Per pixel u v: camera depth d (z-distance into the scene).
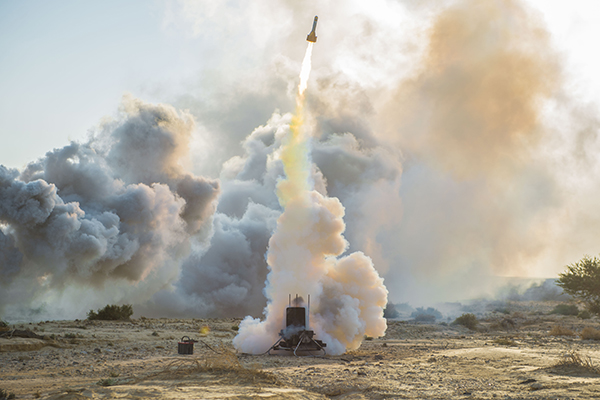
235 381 15.51
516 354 23.03
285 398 13.34
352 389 15.80
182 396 12.59
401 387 15.99
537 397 13.18
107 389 13.66
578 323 55.00
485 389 15.20
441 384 16.50
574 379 15.45
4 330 28.66
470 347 31.69
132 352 25.81
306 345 26.55
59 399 12.59
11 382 16.73
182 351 25.30
